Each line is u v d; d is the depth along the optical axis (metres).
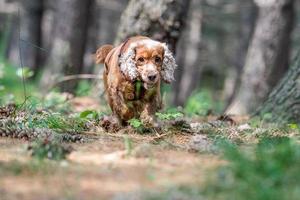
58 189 6.78
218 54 43.75
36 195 6.56
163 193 6.53
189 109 16.23
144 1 15.06
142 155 8.20
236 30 40.97
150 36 15.05
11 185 6.86
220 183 6.71
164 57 10.24
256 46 21.17
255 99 20.66
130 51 10.07
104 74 11.15
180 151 8.70
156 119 10.47
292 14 21.30
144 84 9.97
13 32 36.78
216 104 26.33
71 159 8.02
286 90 13.24
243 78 21.16
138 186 6.86
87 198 6.48
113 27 43.25
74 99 15.94
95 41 36.72
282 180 6.79
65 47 22.75
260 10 21.39
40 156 7.80
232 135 10.35
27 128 9.49
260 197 6.32
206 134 10.38
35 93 19.61
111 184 6.95
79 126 10.49
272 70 20.86
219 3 38.22
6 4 37.97
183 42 39.41
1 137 9.37
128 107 10.37
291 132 11.16
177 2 15.03
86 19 23.19
